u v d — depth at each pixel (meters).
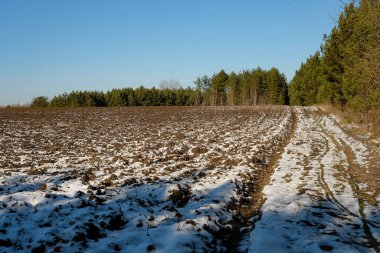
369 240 7.72
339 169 14.69
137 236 7.54
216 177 12.74
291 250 7.20
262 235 7.89
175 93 100.38
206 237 7.67
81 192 10.70
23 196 10.10
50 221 8.40
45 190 10.85
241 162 15.56
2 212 8.81
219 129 29.97
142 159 16.38
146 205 9.80
